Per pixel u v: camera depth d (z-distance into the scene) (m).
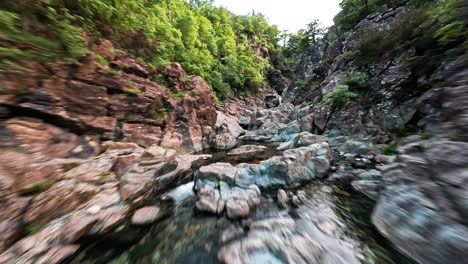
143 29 12.33
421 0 14.95
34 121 5.38
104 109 7.96
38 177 4.15
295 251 3.34
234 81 33.91
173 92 13.78
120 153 7.02
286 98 35.09
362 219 4.39
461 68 6.04
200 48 25.84
